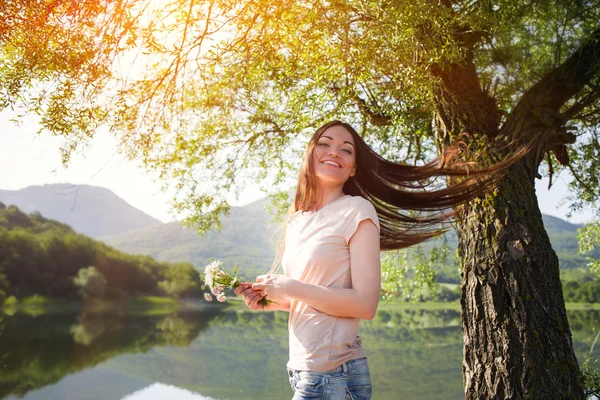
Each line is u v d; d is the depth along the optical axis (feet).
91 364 82.43
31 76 11.48
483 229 12.23
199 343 118.62
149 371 79.15
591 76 13.85
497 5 13.98
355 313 6.09
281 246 8.08
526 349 11.25
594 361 16.42
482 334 11.81
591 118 17.61
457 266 24.58
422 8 11.25
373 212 6.55
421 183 9.53
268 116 21.66
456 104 13.43
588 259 28.60
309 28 12.53
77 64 11.19
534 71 13.92
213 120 21.01
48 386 65.31
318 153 7.38
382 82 14.48
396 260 26.20
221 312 253.65
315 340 6.26
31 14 10.77
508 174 12.50
